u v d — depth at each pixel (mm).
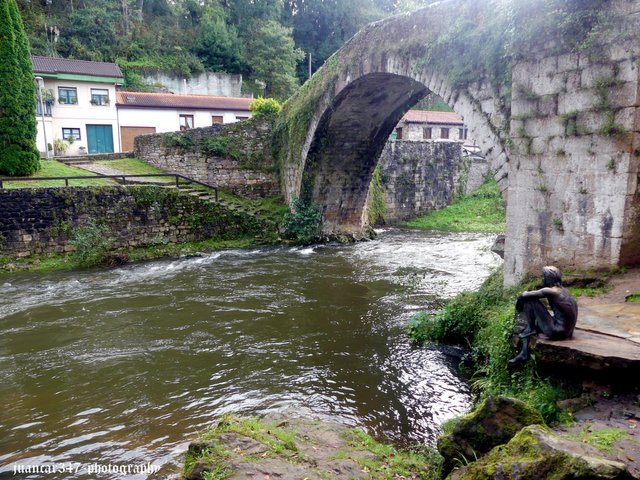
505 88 8523
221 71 41375
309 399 7012
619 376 4406
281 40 42031
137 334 9727
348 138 18578
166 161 22359
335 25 47531
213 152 21844
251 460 4332
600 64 6781
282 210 20938
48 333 9828
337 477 4254
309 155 18719
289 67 42406
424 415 6523
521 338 5168
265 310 11188
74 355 8727
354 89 15219
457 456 4137
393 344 9047
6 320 10617
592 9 6832
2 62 17516
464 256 17328
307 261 16594
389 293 12508
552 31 7414
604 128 6773
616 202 6766
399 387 7352
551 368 4840
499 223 25781
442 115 35844
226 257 17188
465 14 9570
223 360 8461
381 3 48125
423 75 11031
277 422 5855
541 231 7922
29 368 8188
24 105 18203
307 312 11031
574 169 7305
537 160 7898
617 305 6055
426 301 11727
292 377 7754
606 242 6941
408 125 33344
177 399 7082
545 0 7484
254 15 46031
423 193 27578
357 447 5195
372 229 22406
